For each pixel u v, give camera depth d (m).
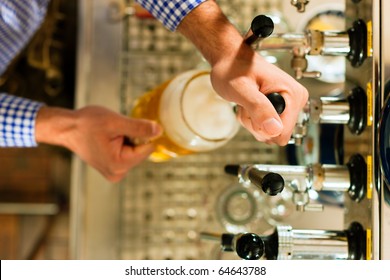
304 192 0.61
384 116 0.52
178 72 0.96
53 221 1.42
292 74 0.71
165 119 0.72
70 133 0.76
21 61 1.22
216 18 0.57
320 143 0.79
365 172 0.57
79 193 0.96
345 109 0.60
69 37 1.24
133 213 0.95
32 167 1.42
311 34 0.60
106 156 0.74
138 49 0.96
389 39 0.54
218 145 0.72
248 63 0.53
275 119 0.48
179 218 0.94
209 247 0.92
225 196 0.91
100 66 0.98
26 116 0.78
